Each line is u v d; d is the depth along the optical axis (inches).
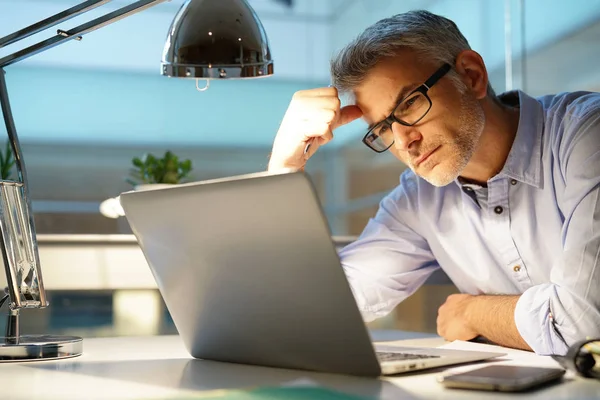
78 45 319.6
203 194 30.8
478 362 35.1
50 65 323.6
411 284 59.5
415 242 58.9
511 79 105.5
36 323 161.0
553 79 96.0
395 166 223.6
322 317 30.0
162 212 33.4
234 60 44.4
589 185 42.9
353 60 48.6
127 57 327.6
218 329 35.2
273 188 28.2
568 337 39.4
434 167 48.9
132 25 315.6
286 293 30.5
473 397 25.5
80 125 331.0
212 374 32.4
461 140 48.6
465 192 53.9
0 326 83.5
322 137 52.8
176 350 42.9
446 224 56.0
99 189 336.2
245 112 350.0
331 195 260.2
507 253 52.6
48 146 329.7
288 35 299.6
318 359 31.6
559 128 49.1
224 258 31.9
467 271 56.0
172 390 28.3
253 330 33.3
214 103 348.8
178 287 35.8
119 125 335.9
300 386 28.1
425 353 36.4
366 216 245.1
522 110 51.1
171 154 85.0
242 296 32.4
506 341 43.9
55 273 80.9
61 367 36.1
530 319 40.9
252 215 29.5
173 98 341.1
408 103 47.8
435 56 48.4
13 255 42.1
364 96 49.1
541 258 51.5
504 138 51.7
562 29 93.7
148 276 83.2
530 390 26.9
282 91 337.4
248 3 46.2
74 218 197.5
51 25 43.2
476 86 50.3
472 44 116.0
